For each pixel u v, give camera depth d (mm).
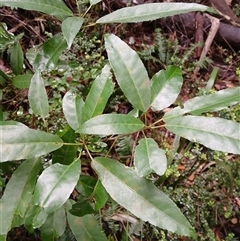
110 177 323
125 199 316
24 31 730
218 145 297
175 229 308
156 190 317
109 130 306
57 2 365
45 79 602
